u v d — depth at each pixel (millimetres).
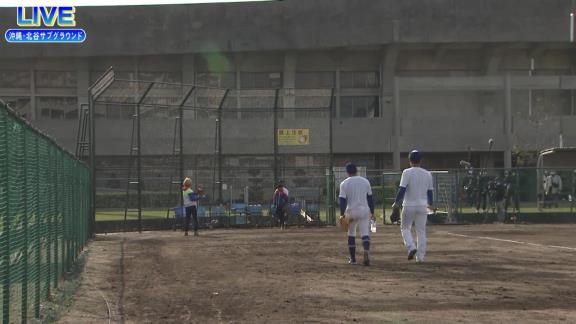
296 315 12211
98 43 80500
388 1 80875
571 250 23469
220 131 39844
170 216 39312
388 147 80625
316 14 80875
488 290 14805
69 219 18828
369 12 80938
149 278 17453
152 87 36969
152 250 25156
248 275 17719
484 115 83750
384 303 13312
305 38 80500
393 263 20016
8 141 9336
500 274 17359
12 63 82250
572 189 41219
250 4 81062
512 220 40812
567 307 12781
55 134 78438
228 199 40125
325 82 85688
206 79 84562
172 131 39625
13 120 9867
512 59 86688
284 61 83500
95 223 34344
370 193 19781
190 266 19938
